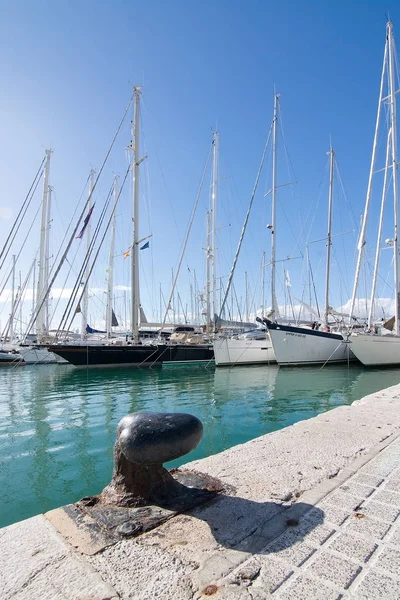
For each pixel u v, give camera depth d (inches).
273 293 922.7
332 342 852.6
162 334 1219.2
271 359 922.1
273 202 930.1
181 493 111.4
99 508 103.8
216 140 1181.1
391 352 810.2
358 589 69.9
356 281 872.9
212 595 68.6
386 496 109.7
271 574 74.5
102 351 867.4
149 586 71.1
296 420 367.9
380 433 176.9
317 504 105.0
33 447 286.5
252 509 102.0
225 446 285.3
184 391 565.0
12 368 1027.9
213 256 1153.4
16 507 185.8
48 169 1219.9
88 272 1038.4
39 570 76.5
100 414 409.4
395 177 839.7
